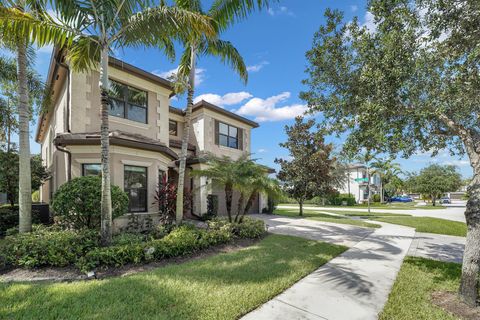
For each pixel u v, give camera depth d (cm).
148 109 1184
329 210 2542
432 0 436
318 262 630
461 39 439
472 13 417
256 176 955
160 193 1035
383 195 4534
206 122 1634
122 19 675
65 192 725
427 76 472
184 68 1022
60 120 1179
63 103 1115
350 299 436
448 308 411
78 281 484
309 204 3888
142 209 1006
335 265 627
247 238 878
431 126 546
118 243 646
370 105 486
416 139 561
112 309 368
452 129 494
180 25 639
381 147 563
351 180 4159
